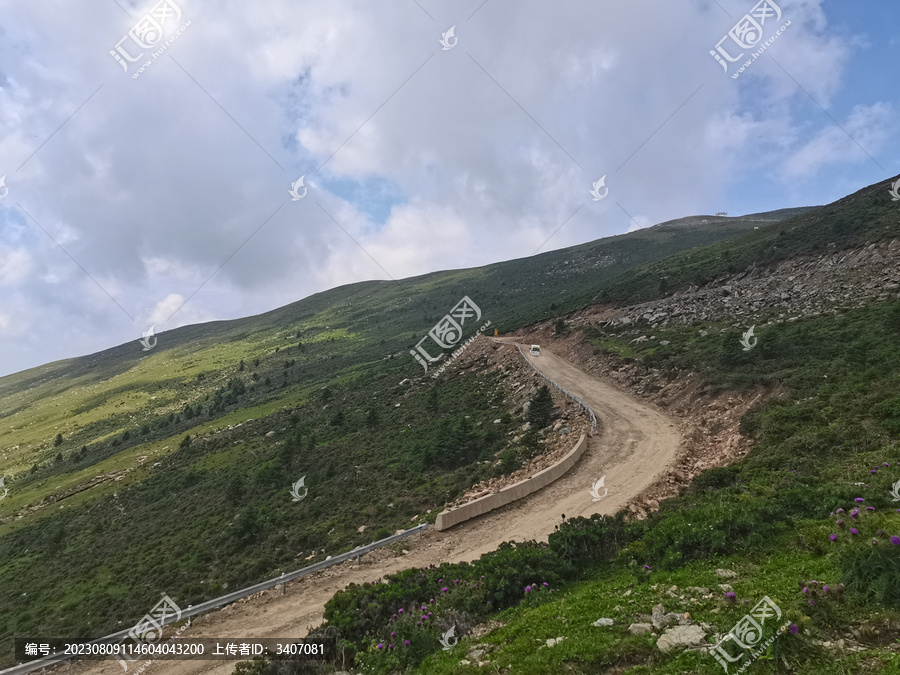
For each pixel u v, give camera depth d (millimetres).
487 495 20031
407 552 16672
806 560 7496
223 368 146500
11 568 40125
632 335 48844
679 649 5746
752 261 53188
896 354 21625
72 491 64562
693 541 9375
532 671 6059
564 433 28453
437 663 7371
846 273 39688
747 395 26016
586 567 11570
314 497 32906
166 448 73438
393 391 59562
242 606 14617
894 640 4895
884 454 12734
